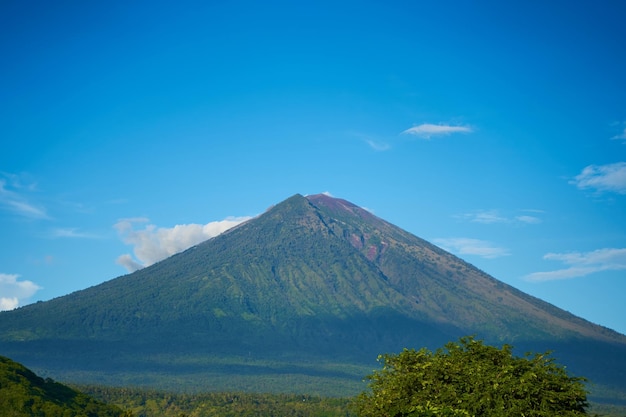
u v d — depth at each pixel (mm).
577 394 61906
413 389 64500
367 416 65688
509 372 62719
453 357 68000
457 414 53656
